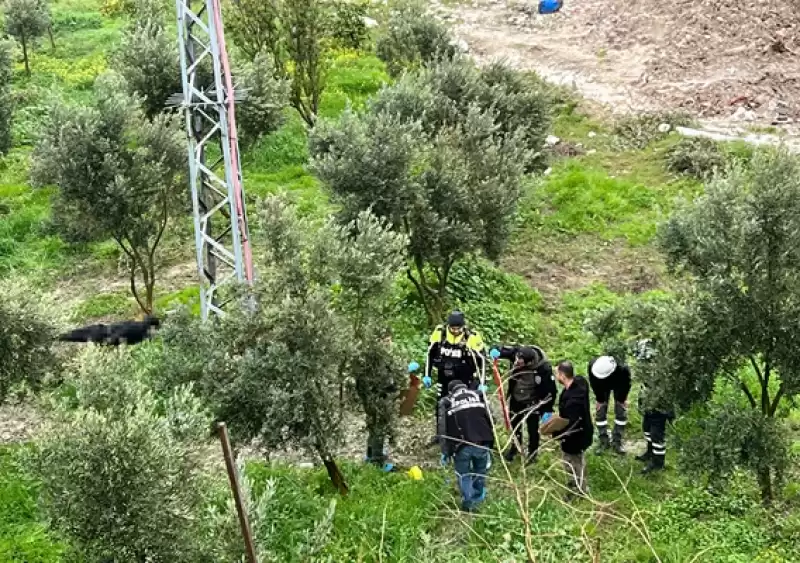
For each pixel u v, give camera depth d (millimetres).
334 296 9984
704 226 9141
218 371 8656
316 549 7570
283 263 9172
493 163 12852
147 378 9148
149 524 6391
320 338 8688
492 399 11523
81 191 12141
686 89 22062
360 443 10984
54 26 28734
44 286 15281
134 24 21281
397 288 13898
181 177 12953
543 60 25641
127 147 12617
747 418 8875
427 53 21766
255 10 19109
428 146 12664
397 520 8930
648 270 15469
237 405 8672
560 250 16344
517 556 7633
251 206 17297
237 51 21531
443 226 12172
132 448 6398
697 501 9234
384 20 29562
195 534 6688
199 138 10297
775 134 19641
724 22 24312
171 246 16531
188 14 9828
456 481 9797
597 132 21203
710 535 8586
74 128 12219
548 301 14609
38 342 9211
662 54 24047
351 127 12641
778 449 8797
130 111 12469
